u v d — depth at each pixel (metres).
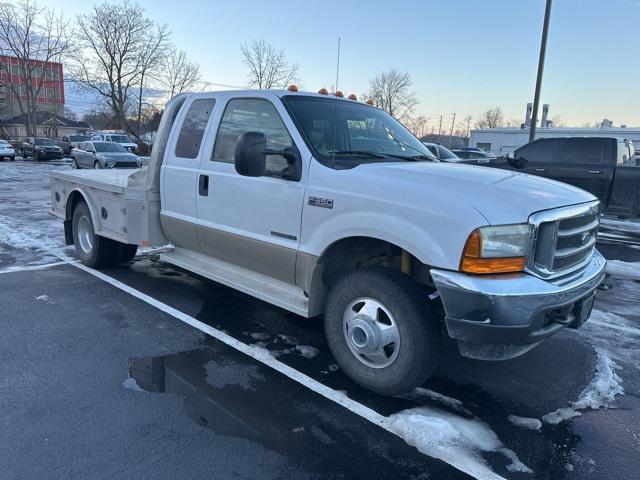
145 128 59.66
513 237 2.92
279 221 3.87
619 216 10.12
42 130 77.44
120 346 4.12
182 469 2.64
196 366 3.82
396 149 4.26
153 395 3.36
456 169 3.70
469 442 2.96
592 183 10.27
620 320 5.22
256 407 3.27
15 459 2.66
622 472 2.75
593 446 2.98
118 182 5.68
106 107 66.88
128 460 2.69
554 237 3.07
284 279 4.05
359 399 3.41
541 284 2.93
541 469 2.76
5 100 79.56
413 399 3.44
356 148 4.01
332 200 3.48
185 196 4.74
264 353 4.09
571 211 3.23
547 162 10.79
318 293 3.77
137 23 54.91
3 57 66.56
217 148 4.46
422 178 3.31
